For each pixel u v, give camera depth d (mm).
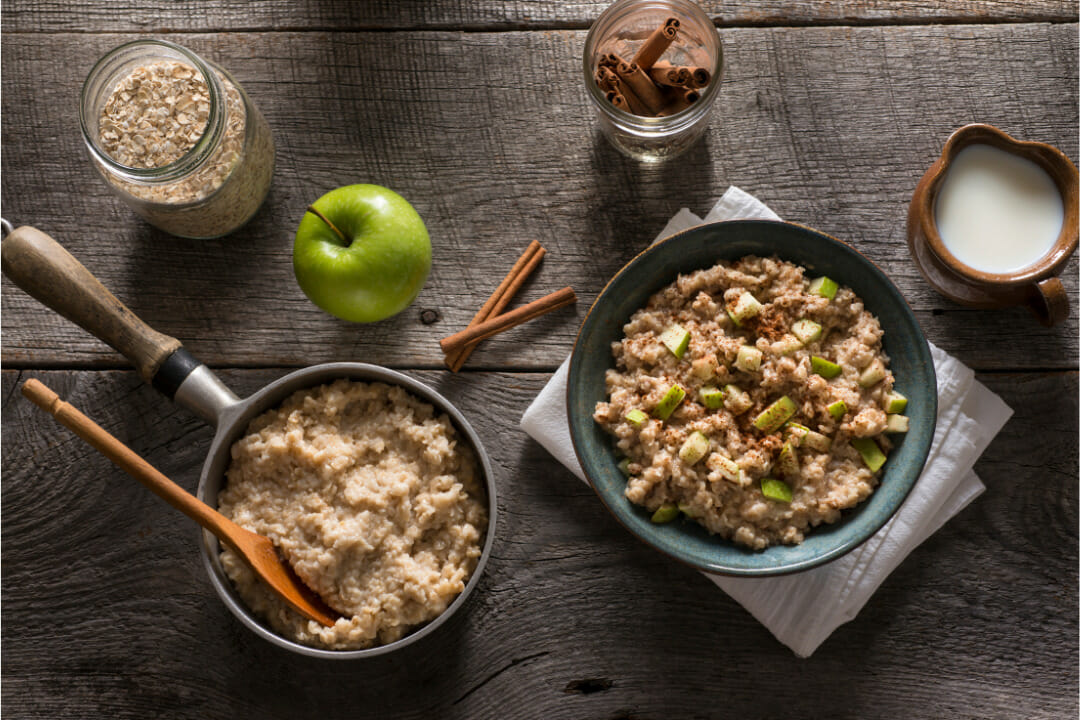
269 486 1238
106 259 1418
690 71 1271
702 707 1363
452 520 1249
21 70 1436
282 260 1415
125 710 1376
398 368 1403
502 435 1392
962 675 1354
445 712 1365
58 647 1379
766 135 1416
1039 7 1415
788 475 1208
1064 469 1370
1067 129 1405
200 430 1394
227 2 1437
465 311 1414
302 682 1369
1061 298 1188
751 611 1312
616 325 1266
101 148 1261
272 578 1165
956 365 1335
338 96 1434
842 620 1304
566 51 1430
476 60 1432
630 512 1201
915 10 1423
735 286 1249
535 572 1373
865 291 1226
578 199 1420
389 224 1259
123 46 1235
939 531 1371
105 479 1394
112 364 1406
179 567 1384
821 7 1424
